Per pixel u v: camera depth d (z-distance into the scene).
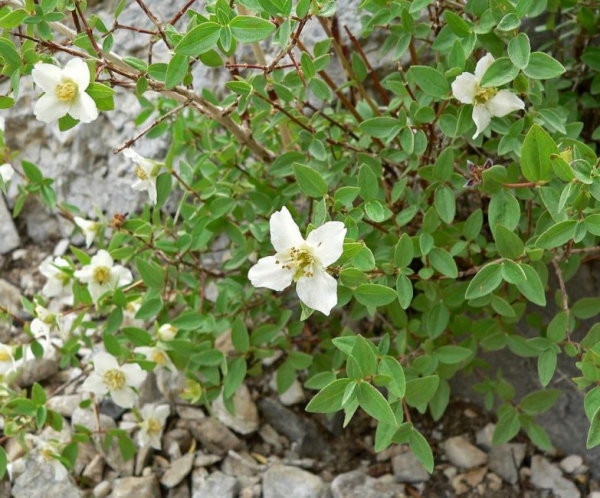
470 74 0.24
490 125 0.25
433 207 0.26
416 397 0.24
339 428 0.34
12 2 0.24
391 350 0.30
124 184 0.41
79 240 0.42
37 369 0.36
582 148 0.23
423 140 0.27
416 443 0.24
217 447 0.33
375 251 0.27
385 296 0.22
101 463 0.33
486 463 0.33
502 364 0.34
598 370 0.23
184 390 0.31
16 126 0.43
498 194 0.24
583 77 0.33
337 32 0.33
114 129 0.41
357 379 0.21
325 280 0.20
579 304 0.27
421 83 0.25
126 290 0.31
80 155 0.42
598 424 0.22
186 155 0.35
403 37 0.29
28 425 0.30
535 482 0.32
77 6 0.23
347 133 0.32
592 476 0.32
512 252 0.23
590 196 0.23
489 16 0.25
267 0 0.22
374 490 0.31
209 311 0.32
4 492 0.32
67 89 0.23
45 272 0.30
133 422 0.34
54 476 0.31
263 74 0.26
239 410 0.34
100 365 0.29
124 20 0.41
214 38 0.22
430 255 0.27
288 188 0.30
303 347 0.36
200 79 0.40
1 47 0.23
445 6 0.29
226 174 0.31
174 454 0.33
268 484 0.31
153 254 0.32
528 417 0.29
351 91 0.36
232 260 0.31
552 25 0.32
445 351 0.28
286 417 0.34
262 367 0.36
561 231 0.22
